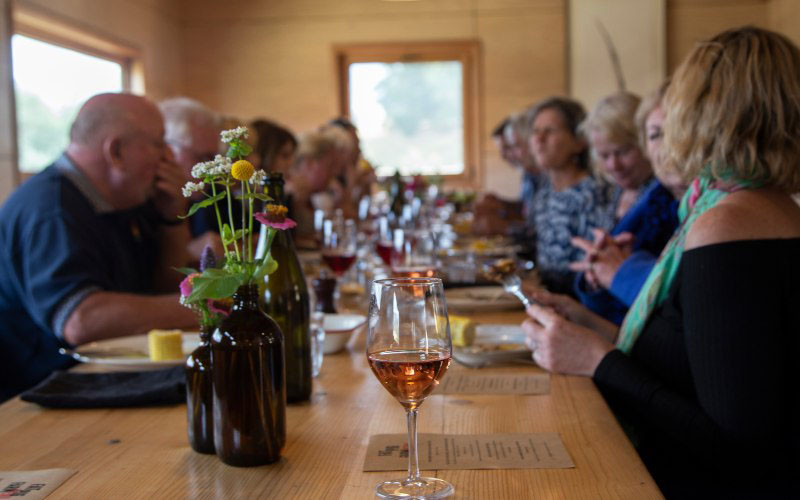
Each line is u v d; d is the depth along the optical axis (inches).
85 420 47.7
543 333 57.6
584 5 354.6
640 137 92.0
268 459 39.3
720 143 55.8
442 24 362.3
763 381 48.9
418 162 368.8
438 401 50.4
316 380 56.1
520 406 49.0
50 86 263.7
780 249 50.8
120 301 82.2
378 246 98.5
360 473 38.1
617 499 34.5
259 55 370.3
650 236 100.4
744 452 49.1
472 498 34.8
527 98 361.1
